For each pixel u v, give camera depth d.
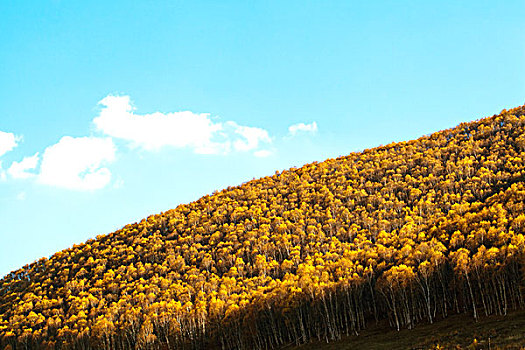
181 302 134.88
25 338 141.50
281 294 107.00
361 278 107.12
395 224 164.50
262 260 156.75
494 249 85.81
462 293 95.12
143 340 118.38
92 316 143.75
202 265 174.50
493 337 60.22
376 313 110.88
